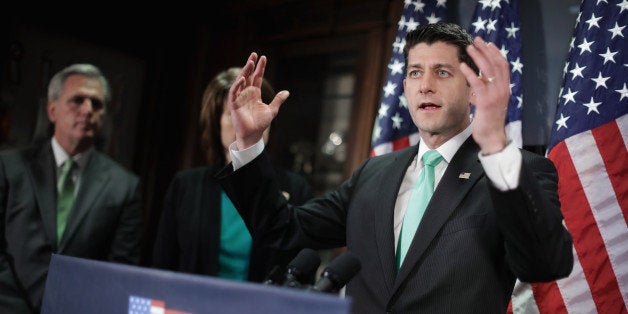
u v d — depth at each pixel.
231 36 4.03
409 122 2.48
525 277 1.16
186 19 4.21
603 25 2.13
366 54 3.41
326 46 3.62
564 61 2.36
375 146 2.49
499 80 1.11
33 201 2.29
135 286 0.87
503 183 1.10
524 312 2.11
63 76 2.49
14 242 2.22
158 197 4.07
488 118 1.11
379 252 1.35
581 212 2.03
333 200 1.59
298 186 2.34
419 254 1.28
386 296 1.30
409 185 1.45
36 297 2.17
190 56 4.20
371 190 1.48
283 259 2.21
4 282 2.16
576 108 2.10
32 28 3.47
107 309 0.90
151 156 4.07
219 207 2.28
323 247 1.57
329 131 4.41
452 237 1.28
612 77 2.08
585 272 2.00
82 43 3.71
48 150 2.42
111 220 2.40
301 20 3.75
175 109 4.18
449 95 1.37
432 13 2.53
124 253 2.42
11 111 3.36
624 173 2.00
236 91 1.38
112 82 3.84
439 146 1.43
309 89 3.97
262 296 0.73
